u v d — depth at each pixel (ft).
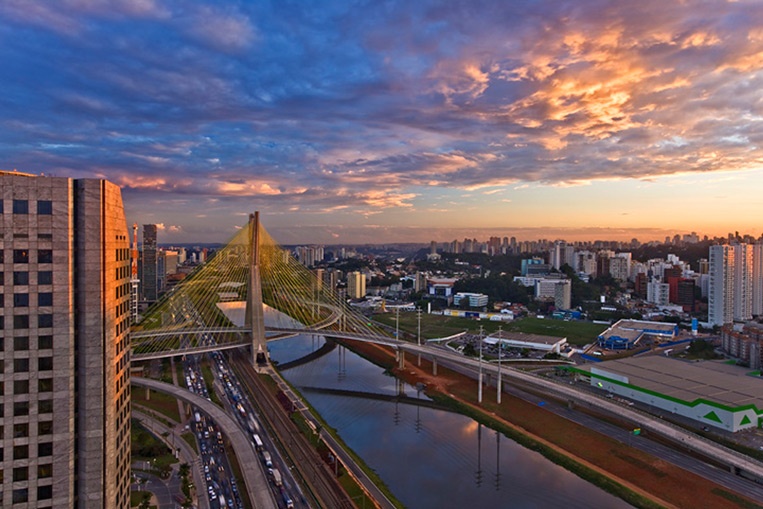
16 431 302.45
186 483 488.85
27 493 304.30
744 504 521.24
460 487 583.99
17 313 301.63
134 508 462.60
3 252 298.76
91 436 320.29
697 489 555.69
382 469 628.28
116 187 354.13
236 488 505.25
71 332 313.32
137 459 573.33
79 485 321.32
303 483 535.19
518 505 544.62
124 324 373.61
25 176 303.27
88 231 320.09
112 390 337.31
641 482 578.25
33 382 305.12
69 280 311.68
